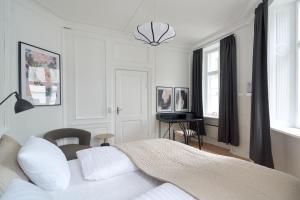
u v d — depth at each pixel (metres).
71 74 3.25
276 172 1.31
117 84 3.75
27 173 1.13
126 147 1.89
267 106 2.44
